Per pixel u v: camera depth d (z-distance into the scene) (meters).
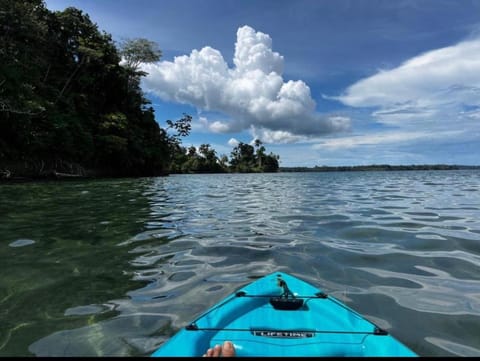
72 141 26.17
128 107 40.19
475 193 13.25
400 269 3.88
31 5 25.20
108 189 16.20
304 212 8.28
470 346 2.31
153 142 42.38
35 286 3.37
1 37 22.59
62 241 5.19
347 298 3.11
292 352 2.16
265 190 16.19
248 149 106.50
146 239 5.34
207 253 4.55
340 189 16.33
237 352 2.14
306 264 4.08
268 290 2.97
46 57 28.92
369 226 6.38
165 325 2.59
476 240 5.18
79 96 30.84
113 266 3.99
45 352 2.24
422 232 5.80
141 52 43.69
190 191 15.57
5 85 20.03
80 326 2.57
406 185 18.86
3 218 7.29
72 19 31.95
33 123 22.62
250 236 5.56
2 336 2.43
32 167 24.17
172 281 3.52
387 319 2.70
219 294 3.18
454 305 2.93
